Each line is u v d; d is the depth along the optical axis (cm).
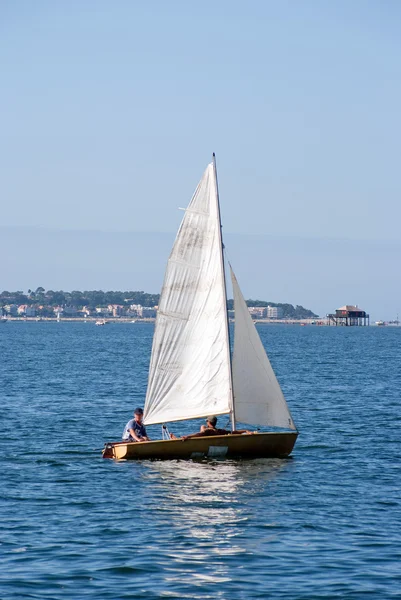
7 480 12431
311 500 11144
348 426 18412
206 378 13875
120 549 9069
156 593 7881
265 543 9275
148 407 14125
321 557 8831
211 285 13850
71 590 7931
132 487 11906
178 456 13838
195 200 13838
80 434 17200
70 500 11162
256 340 13838
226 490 11688
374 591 7925
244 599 7750
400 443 15962
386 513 10506
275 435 13900
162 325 13925
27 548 9088
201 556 8856
